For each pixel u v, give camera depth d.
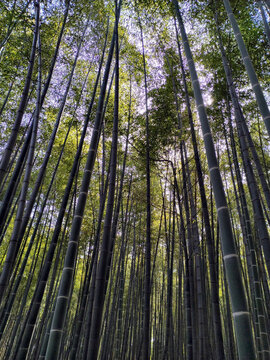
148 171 4.89
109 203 3.13
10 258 3.32
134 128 6.89
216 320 3.45
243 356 1.62
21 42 5.49
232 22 3.92
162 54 6.75
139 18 6.01
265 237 3.65
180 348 8.25
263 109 3.42
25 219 4.16
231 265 1.93
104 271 2.74
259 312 4.51
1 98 6.78
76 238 2.79
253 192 4.01
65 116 6.94
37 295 3.57
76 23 6.00
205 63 6.43
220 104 6.12
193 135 4.57
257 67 5.82
